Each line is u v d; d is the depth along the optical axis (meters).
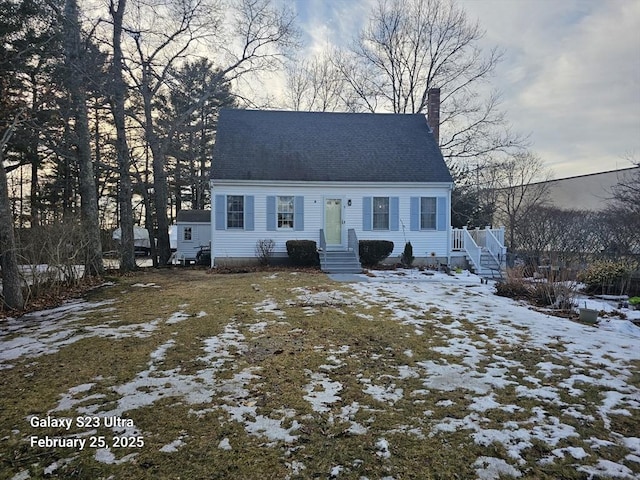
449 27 24.14
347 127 18.66
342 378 4.49
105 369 4.69
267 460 2.89
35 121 12.59
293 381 4.38
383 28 25.77
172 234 30.84
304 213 16.16
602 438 3.25
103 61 14.51
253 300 8.80
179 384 4.26
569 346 5.75
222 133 17.28
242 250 15.97
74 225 11.04
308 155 16.88
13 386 4.20
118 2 14.34
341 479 2.68
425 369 4.81
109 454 2.96
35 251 9.67
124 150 14.98
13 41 12.24
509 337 6.22
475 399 3.96
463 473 2.76
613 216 15.06
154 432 3.26
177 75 16.61
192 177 23.81
